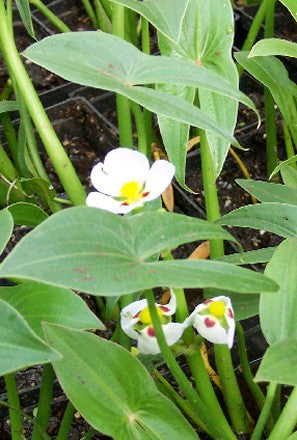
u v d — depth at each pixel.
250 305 0.66
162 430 0.56
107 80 0.60
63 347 0.55
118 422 0.55
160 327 0.54
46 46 0.62
